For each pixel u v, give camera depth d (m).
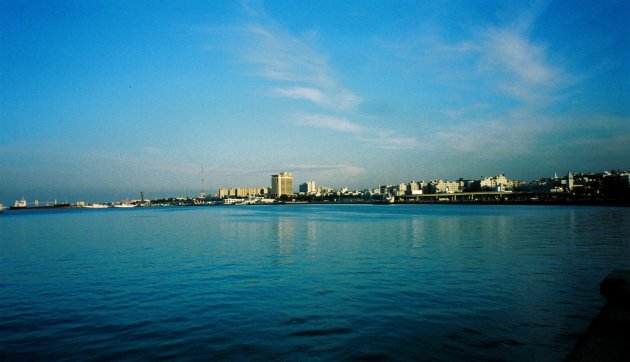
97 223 108.75
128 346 14.05
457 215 124.94
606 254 35.06
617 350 7.15
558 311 17.30
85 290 23.48
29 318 17.70
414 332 14.84
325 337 14.52
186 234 65.50
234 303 19.67
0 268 32.50
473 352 12.88
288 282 24.56
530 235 54.25
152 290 23.11
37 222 121.88
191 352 13.38
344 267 29.94
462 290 21.53
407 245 44.50
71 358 13.08
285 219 114.56
